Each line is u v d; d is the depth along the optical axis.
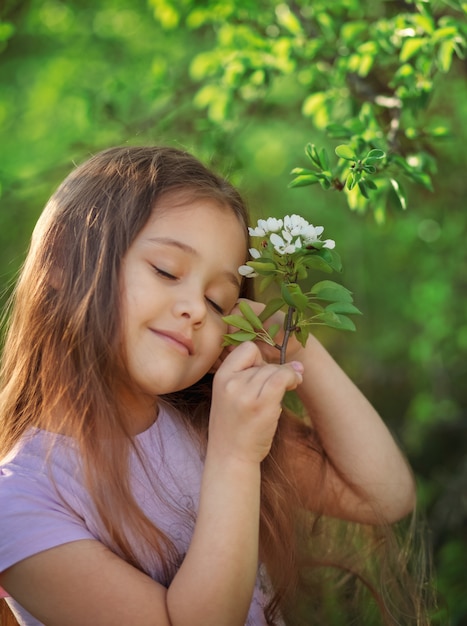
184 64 3.39
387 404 3.91
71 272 1.32
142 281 1.26
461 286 3.34
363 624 1.89
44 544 1.19
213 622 1.17
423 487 3.15
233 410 1.23
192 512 1.36
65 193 1.40
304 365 1.52
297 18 2.20
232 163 2.40
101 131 3.02
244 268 1.28
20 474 1.25
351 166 1.53
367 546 1.76
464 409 3.58
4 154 4.28
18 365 1.38
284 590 1.50
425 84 1.85
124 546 1.26
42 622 1.21
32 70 4.23
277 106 2.82
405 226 3.33
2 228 3.65
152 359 1.26
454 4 1.75
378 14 2.24
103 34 3.85
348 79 2.11
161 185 1.32
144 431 1.38
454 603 2.58
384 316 4.18
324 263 1.28
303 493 1.63
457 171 2.81
